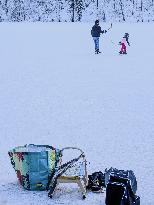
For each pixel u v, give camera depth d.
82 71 20.39
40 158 7.52
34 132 11.14
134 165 8.63
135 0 97.06
